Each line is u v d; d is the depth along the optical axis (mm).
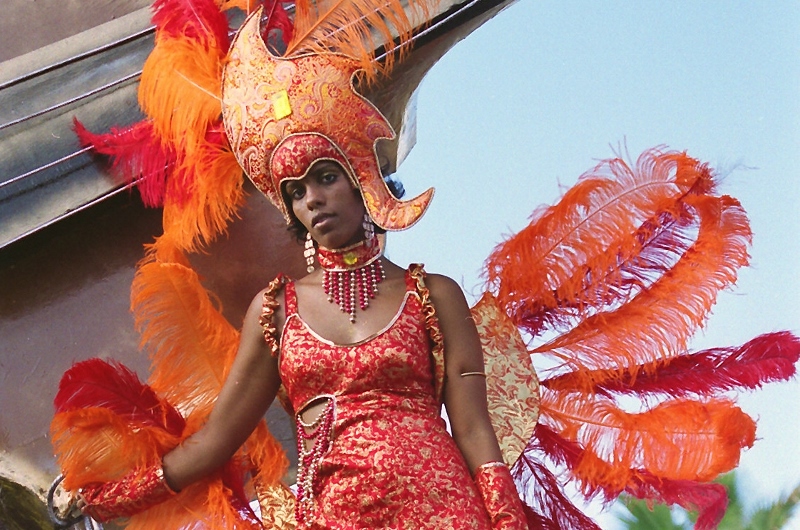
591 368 4348
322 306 3826
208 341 4289
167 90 4328
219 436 4059
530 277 4344
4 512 4648
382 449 3607
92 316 4805
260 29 4293
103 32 4930
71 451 4066
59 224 4789
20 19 4895
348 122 3854
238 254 4871
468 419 3785
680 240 4355
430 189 3799
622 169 4395
